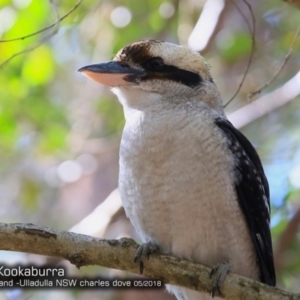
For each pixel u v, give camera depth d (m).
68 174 14.54
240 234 8.47
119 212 12.52
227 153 8.38
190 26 13.44
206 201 8.22
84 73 9.05
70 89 13.94
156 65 9.00
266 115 13.73
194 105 8.72
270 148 13.49
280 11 14.21
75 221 14.61
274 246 12.02
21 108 13.47
